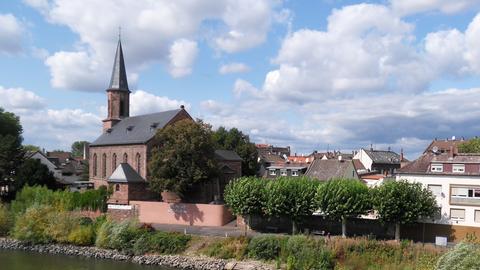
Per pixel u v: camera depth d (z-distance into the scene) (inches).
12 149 3563.0
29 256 2329.0
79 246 2454.5
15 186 3430.1
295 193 2249.0
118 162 3804.1
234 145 4397.1
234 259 2090.3
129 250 2300.7
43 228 2561.5
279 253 2038.6
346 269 1824.6
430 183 2263.8
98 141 4133.9
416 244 1950.1
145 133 3612.2
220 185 3467.0
